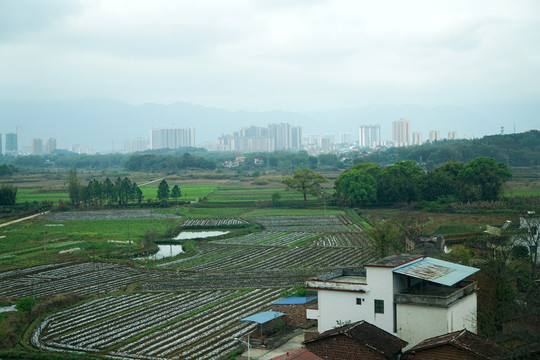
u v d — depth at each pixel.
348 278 59.12
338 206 196.38
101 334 65.44
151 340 62.62
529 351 41.91
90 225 163.75
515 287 65.81
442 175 180.25
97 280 96.88
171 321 69.88
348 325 47.62
